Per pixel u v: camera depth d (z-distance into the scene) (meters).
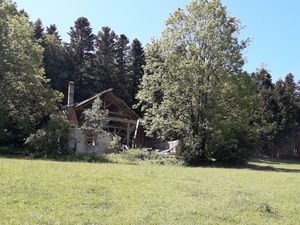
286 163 73.75
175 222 11.36
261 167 49.19
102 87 94.00
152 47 52.78
